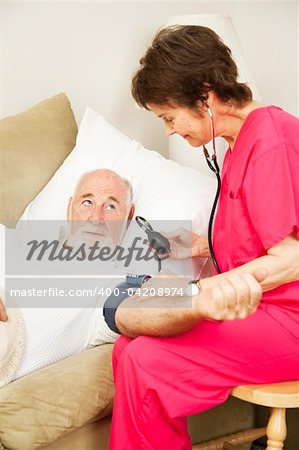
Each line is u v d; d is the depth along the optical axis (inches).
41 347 76.1
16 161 91.3
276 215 66.4
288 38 114.0
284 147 67.3
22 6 103.6
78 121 109.1
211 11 112.8
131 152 91.2
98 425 76.3
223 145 103.2
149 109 74.9
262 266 66.6
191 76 70.0
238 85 71.2
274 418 72.1
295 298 68.7
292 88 115.4
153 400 68.2
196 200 85.4
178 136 102.9
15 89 105.0
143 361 68.3
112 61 109.3
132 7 109.0
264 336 68.9
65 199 88.9
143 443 68.8
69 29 106.5
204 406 69.1
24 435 68.2
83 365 75.4
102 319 79.7
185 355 68.7
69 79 107.6
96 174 88.7
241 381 69.6
